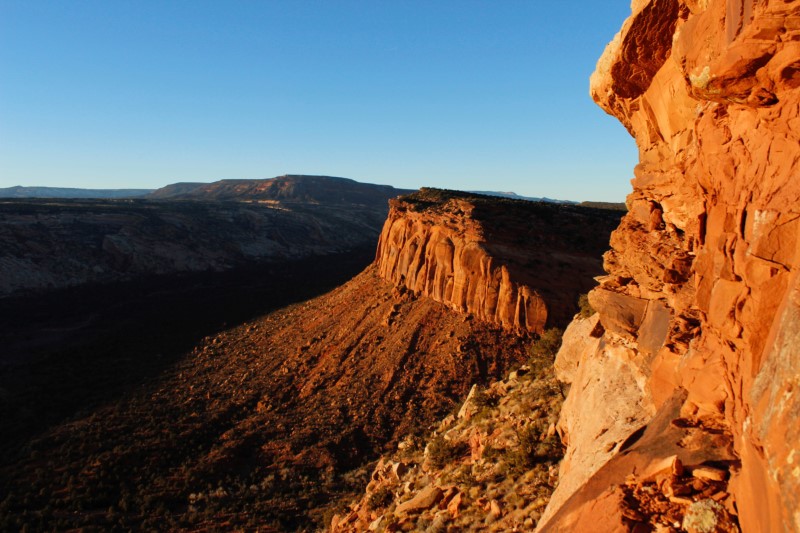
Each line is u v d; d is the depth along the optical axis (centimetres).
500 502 1605
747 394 706
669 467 809
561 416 1811
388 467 2738
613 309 1463
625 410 1282
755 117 791
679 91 1242
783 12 638
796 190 646
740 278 814
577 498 916
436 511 1822
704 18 880
